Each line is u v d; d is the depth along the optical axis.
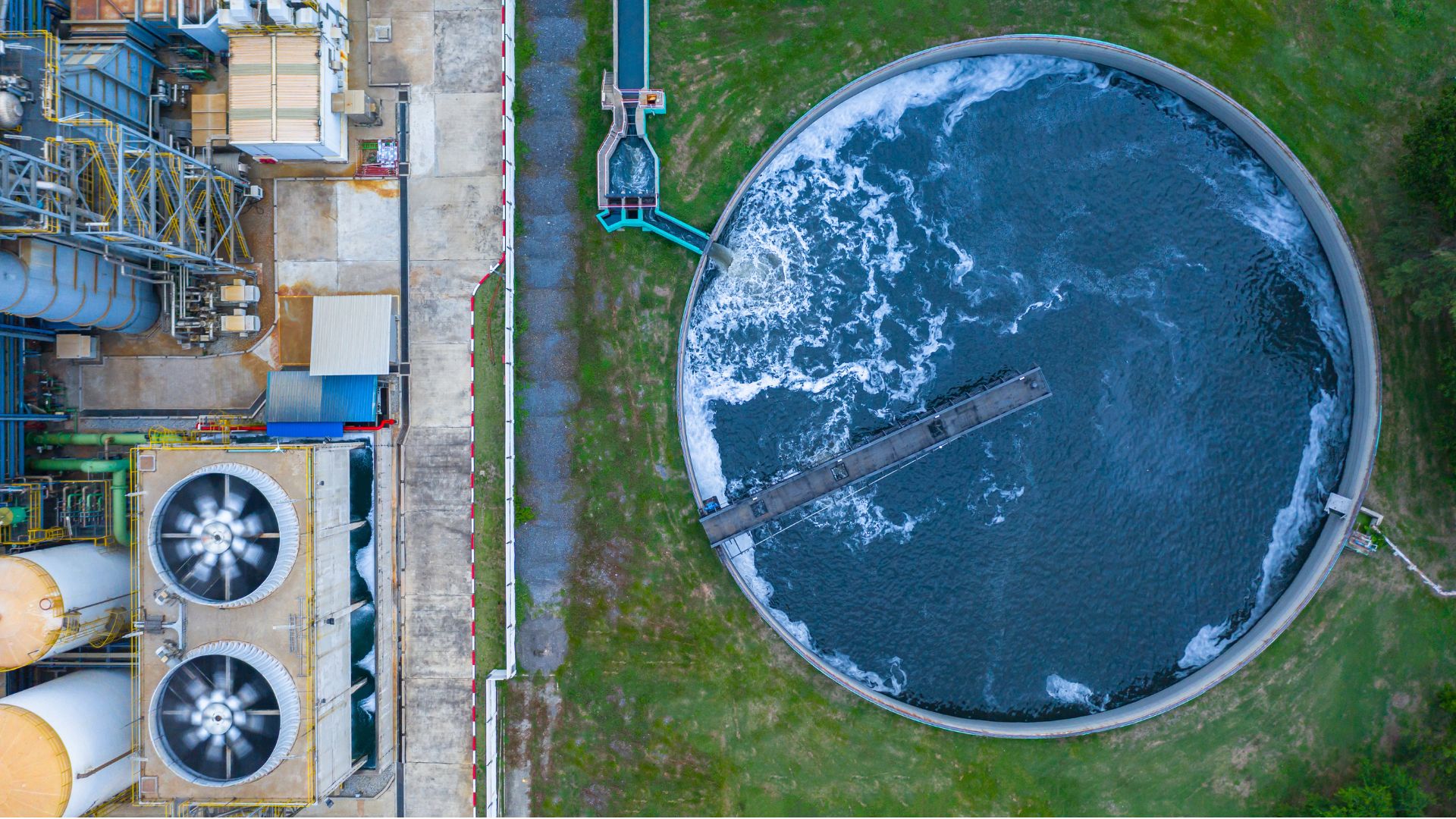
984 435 41.78
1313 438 41.38
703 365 41.84
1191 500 41.50
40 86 33.16
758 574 41.41
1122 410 41.75
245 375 39.19
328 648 33.88
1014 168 42.03
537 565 39.38
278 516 31.48
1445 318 39.31
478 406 39.19
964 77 41.72
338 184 39.09
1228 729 39.28
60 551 34.34
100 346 39.03
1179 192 41.97
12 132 32.69
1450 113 35.00
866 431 42.00
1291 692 39.41
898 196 42.06
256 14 35.41
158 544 31.47
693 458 41.59
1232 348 41.75
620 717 39.25
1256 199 41.75
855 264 42.12
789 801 39.00
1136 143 41.94
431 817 38.62
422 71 39.06
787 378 42.09
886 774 39.03
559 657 39.31
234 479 31.80
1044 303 42.00
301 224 39.09
